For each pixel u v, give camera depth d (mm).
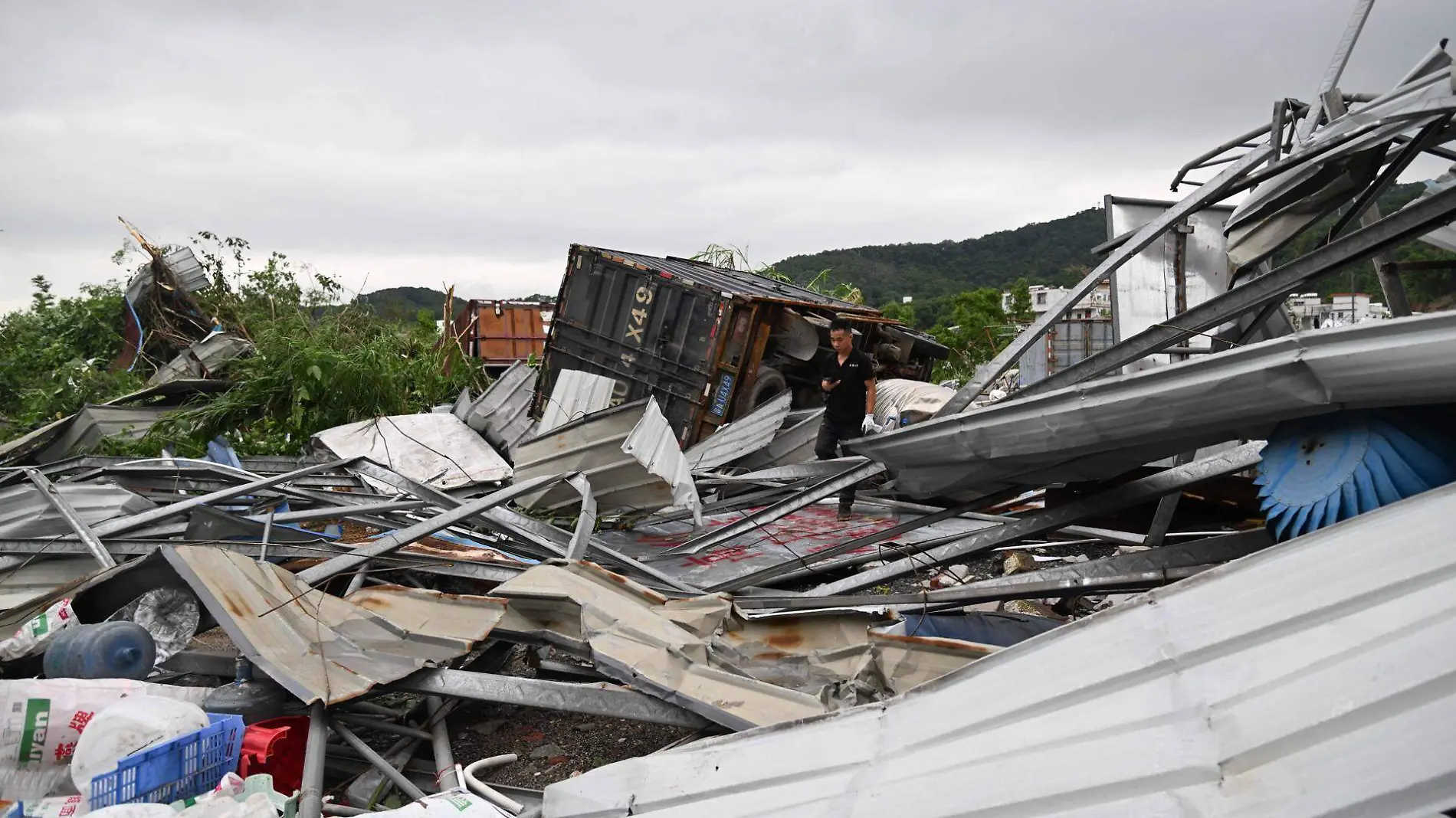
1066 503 4863
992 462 4160
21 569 5660
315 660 4082
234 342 15352
